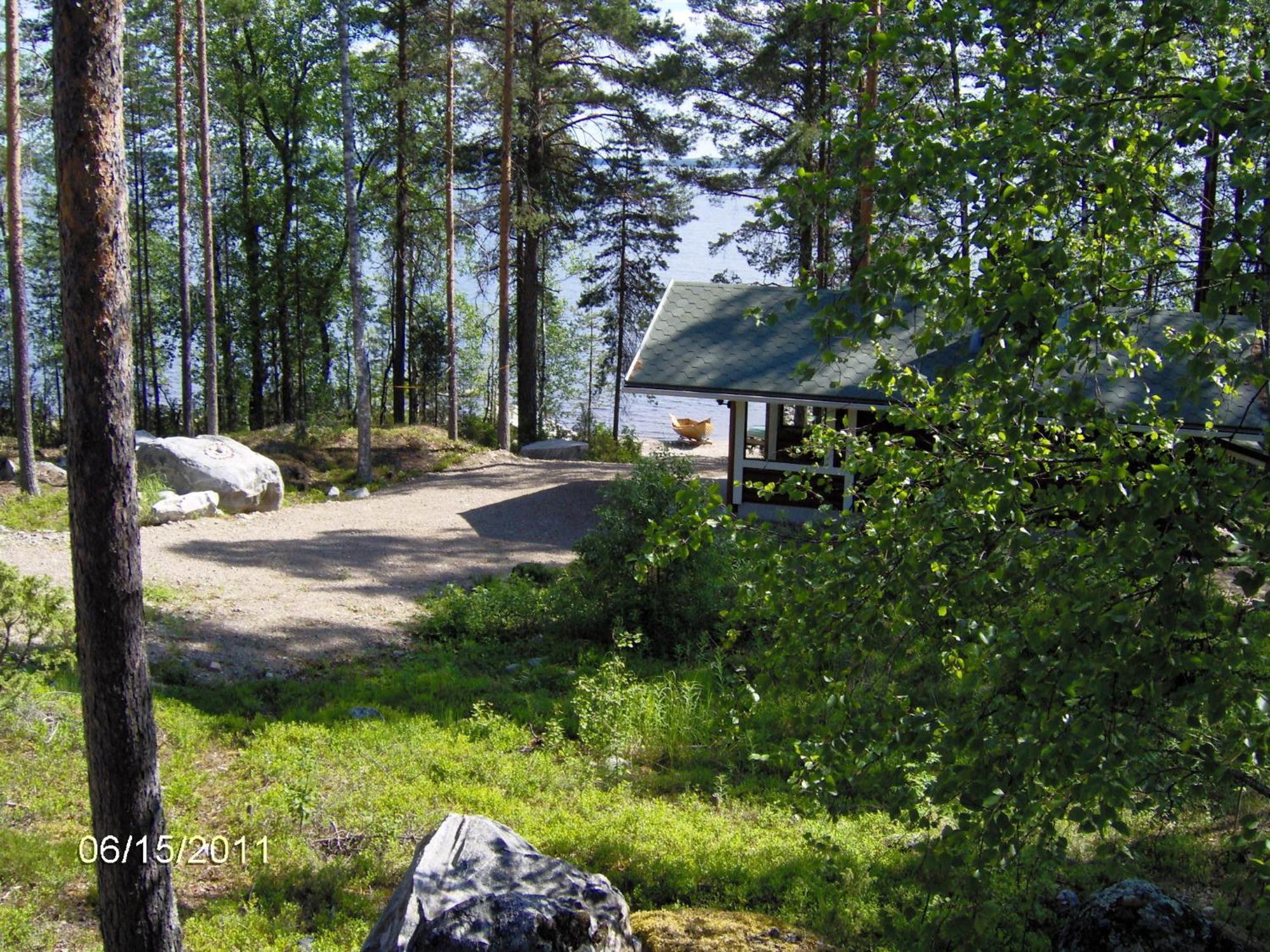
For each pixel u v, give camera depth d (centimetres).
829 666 492
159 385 4403
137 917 529
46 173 3488
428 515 2112
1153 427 475
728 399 1848
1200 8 403
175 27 2398
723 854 740
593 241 3981
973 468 436
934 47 454
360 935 629
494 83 2686
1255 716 363
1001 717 395
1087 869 713
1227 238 383
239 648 1216
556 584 1431
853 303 444
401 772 874
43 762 816
